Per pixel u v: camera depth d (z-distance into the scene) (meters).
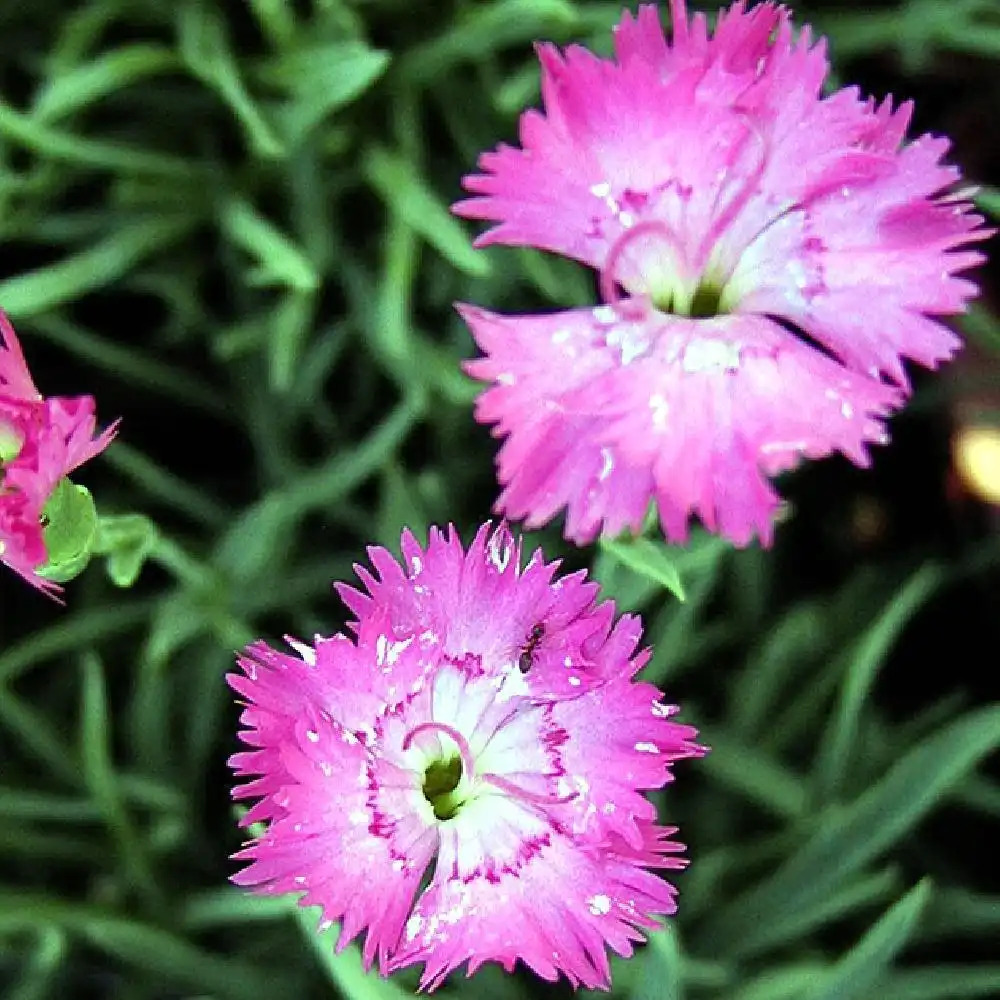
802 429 0.25
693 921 0.30
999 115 0.37
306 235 0.32
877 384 0.25
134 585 0.32
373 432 0.33
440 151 0.33
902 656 0.35
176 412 0.33
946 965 0.31
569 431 0.25
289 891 0.24
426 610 0.25
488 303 0.32
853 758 0.32
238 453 0.34
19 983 0.30
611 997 0.29
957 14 0.33
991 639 0.35
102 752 0.29
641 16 0.25
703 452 0.25
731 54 0.25
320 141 0.32
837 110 0.26
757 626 0.33
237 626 0.30
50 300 0.31
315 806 0.24
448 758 0.25
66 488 0.25
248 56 0.32
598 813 0.25
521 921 0.25
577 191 0.26
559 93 0.25
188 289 0.32
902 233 0.26
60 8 0.32
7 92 0.32
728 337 0.25
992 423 0.34
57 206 0.32
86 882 0.31
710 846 0.31
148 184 0.32
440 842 0.25
